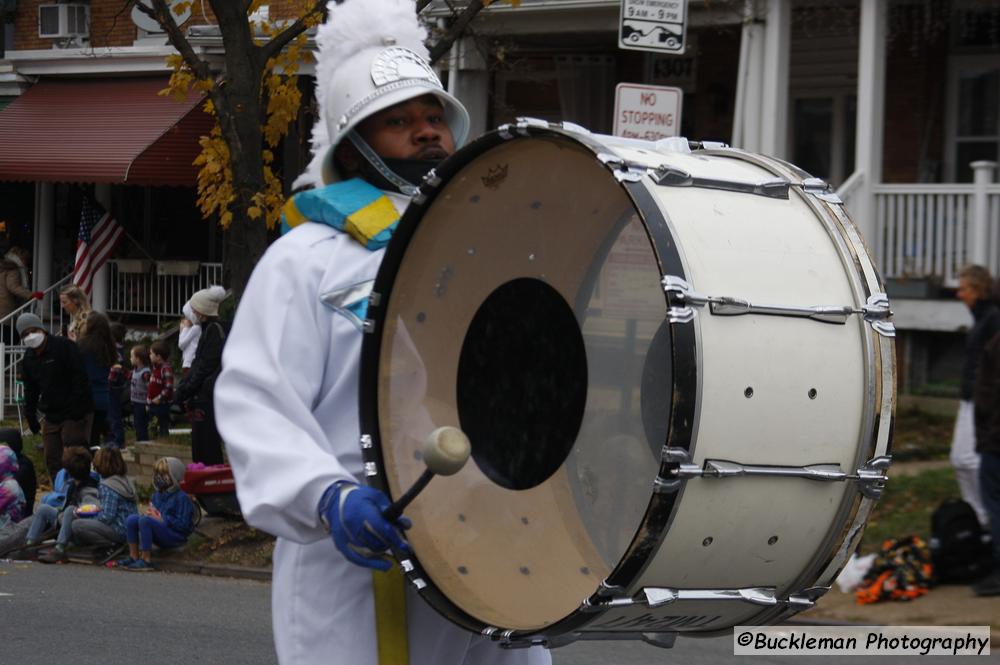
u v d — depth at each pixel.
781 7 22.16
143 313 32.38
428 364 4.70
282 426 4.32
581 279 4.41
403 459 4.63
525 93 27.92
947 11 23.64
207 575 16.38
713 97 26.78
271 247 4.71
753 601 4.24
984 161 23.16
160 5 17.27
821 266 4.25
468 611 4.36
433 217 4.48
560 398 4.46
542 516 4.46
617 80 27.92
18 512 18.73
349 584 4.63
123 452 23.78
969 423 13.98
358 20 4.77
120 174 29.25
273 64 17.81
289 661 4.65
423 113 4.79
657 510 3.83
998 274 20.98
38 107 32.75
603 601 3.93
